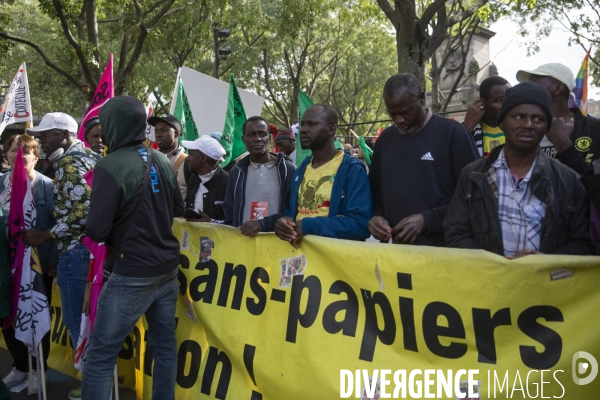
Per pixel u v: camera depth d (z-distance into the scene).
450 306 2.79
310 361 3.19
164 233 3.54
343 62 36.41
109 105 3.41
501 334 2.67
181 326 3.98
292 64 34.06
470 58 24.53
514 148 2.76
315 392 3.16
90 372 3.38
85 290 4.02
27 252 4.22
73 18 16.11
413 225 3.13
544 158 2.79
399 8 10.63
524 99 2.72
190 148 4.78
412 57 10.80
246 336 3.56
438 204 3.26
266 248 3.56
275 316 3.43
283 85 34.44
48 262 4.61
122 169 3.31
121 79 15.52
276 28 22.20
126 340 4.28
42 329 4.20
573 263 2.52
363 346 3.03
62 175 3.96
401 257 2.93
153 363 3.88
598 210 2.61
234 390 3.61
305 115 3.60
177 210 4.00
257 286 3.57
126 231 3.36
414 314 2.89
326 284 3.22
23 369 4.71
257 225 3.64
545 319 2.59
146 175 3.41
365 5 17.38
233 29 24.02
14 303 4.23
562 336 2.55
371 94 38.41
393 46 32.41
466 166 2.98
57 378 4.91
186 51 24.84
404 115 3.24
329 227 3.32
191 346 3.90
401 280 2.92
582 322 2.53
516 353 2.64
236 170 4.42
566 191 2.72
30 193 4.35
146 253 3.40
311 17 20.50
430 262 2.84
